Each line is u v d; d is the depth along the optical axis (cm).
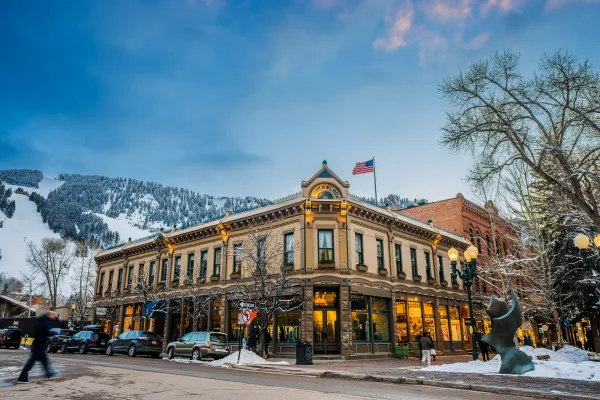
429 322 3372
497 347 1553
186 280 3494
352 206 2856
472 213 4488
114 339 2928
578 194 1636
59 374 1416
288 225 2898
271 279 2802
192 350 2458
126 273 4269
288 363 2164
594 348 4025
